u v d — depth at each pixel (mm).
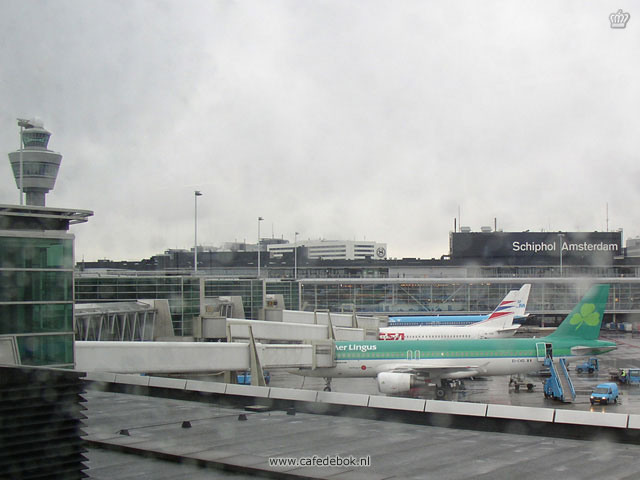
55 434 15195
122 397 27656
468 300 138750
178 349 43812
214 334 62812
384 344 60406
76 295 58344
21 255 27844
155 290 61375
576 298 138500
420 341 60656
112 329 50875
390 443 19203
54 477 15180
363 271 155000
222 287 84625
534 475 16047
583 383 68688
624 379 68750
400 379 54812
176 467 17469
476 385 67062
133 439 19969
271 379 70938
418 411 22703
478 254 154375
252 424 21969
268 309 86312
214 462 17422
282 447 18891
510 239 154250
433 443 19156
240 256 157750
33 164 69250
